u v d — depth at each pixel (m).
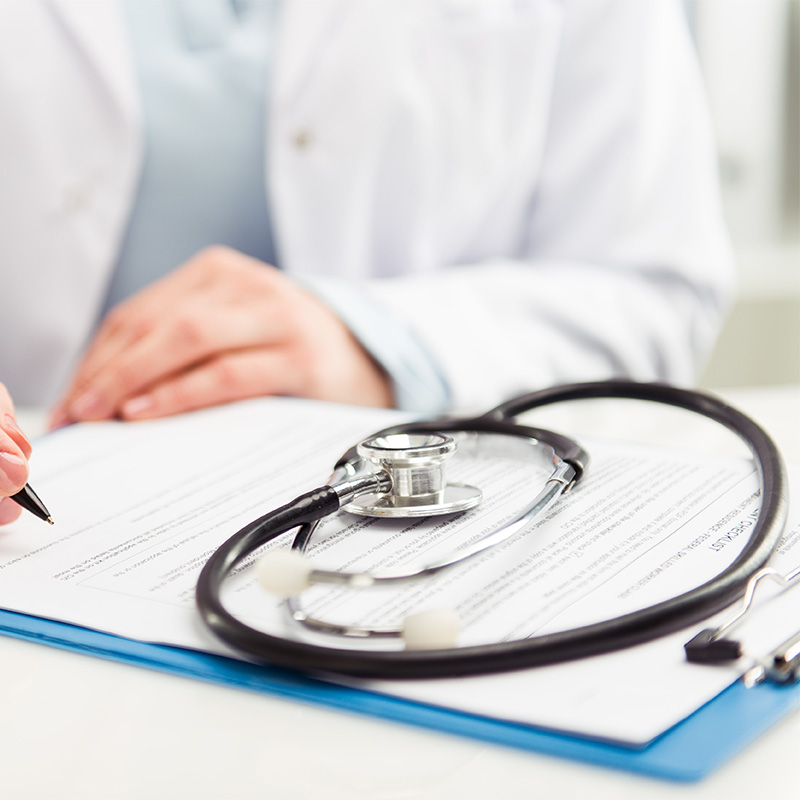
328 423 0.64
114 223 1.07
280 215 1.10
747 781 0.25
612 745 0.27
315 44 1.10
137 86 1.11
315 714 0.29
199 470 0.54
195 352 0.73
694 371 1.17
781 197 2.06
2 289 1.08
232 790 0.26
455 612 0.34
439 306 0.97
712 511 0.43
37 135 1.04
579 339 1.02
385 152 1.16
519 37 1.20
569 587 0.36
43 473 0.55
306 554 0.39
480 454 0.54
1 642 0.35
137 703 0.31
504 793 0.25
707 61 1.99
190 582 0.39
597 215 1.18
